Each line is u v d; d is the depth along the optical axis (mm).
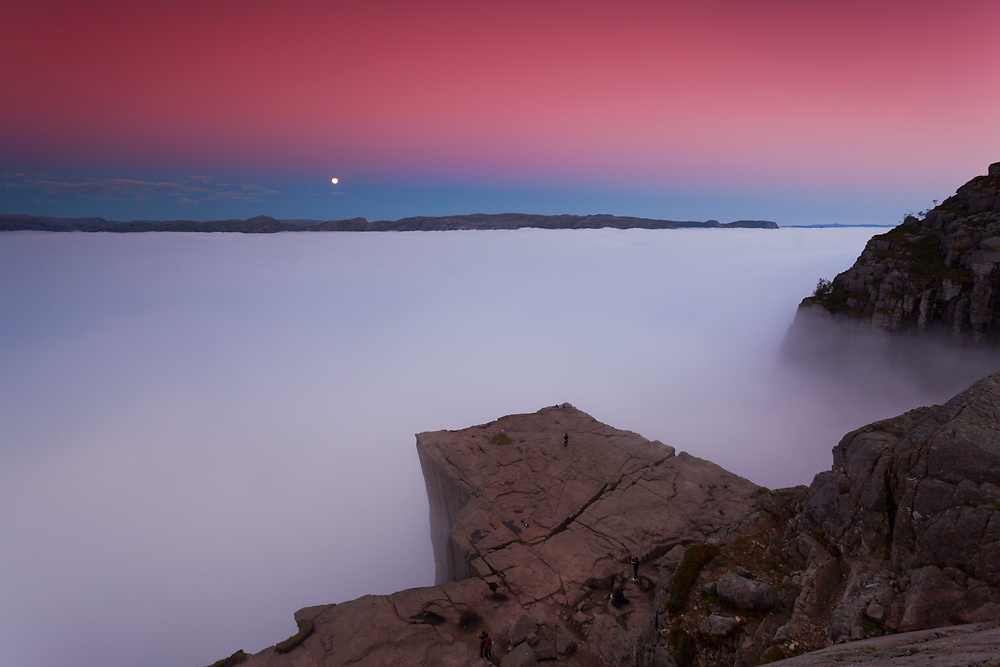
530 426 40344
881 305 75000
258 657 17766
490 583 21984
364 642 18484
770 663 9141
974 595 8484
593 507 27625
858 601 9891
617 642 18062
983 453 9883
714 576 13484
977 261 62375
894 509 11195
